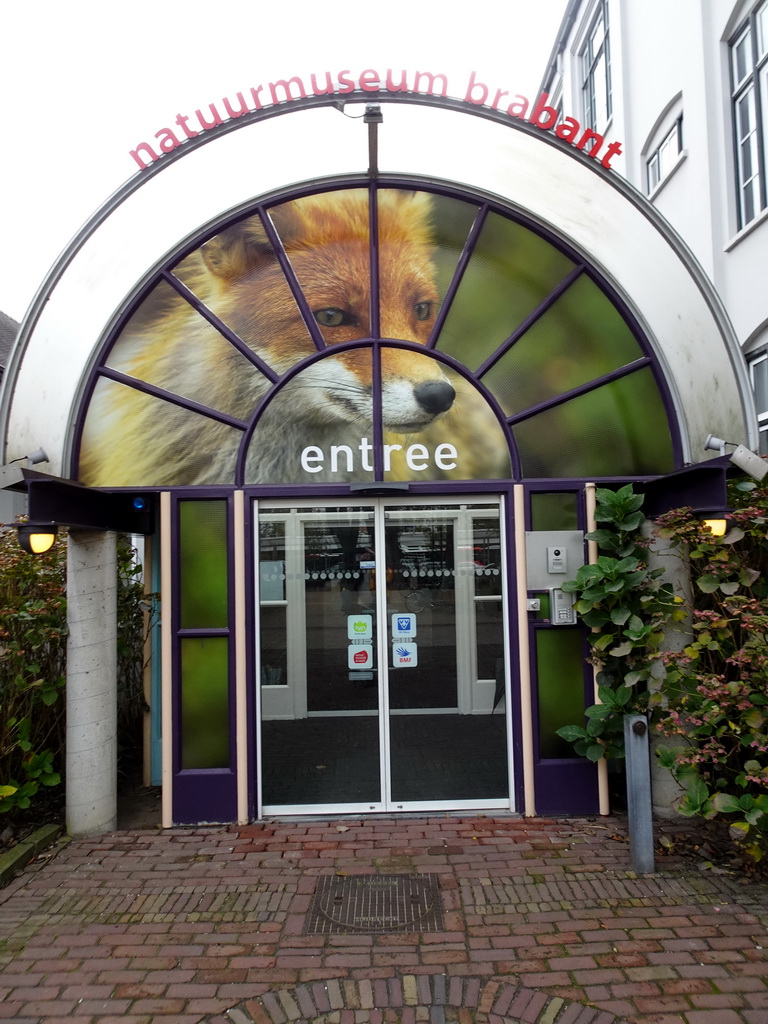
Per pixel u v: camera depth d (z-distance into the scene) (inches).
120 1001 116.0
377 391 197.9
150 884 156.7
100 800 185.5
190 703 192.9
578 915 140.7
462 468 198.1
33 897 151.3
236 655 191.5
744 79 387.9
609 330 198.4
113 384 190.9
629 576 177.0
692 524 165.5
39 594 200.7
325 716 199.5
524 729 193.3
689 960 124.8
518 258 200.2
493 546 200.5
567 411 198.5
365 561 200.4
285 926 138.6
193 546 194.2
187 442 193.8
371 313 198.7
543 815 192.4
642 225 193.9
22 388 182.5
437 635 200.5
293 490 194.5
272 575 199.5
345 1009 113.4
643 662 179.2
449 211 199.9
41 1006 115.0
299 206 198.5
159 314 193.6
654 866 160.6
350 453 197.9
